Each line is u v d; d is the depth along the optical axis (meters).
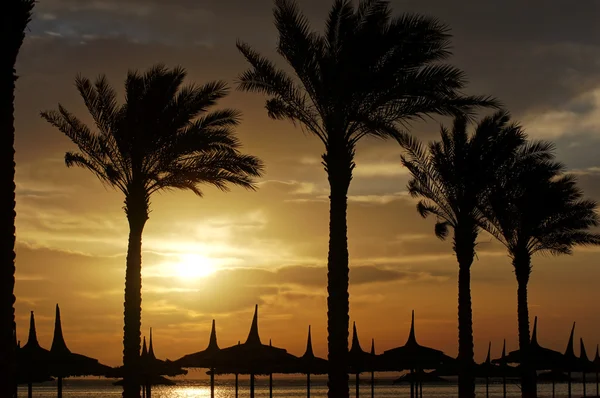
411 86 23.94
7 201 15.35
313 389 167.25
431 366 43.03
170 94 27.98
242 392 150.38
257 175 28.69
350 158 24.28
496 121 33.53
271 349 43.22
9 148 15.42
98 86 27.94
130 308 27.48
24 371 36.00
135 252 27.61
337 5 24.38
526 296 39.84
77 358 37.34
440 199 34.31
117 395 115.88
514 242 39.53
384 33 23.88
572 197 39.06
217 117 28.42
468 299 33.69
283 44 24.59
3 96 15.37
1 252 15.27
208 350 44.66
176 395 133.12
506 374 52.75
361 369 43.91
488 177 33.34
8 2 15.45
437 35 24.11
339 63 23.86
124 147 27.56
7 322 15.31
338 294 23.72
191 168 28.02
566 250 40.28
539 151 36.88
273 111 24.98
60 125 27.81
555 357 49.84
